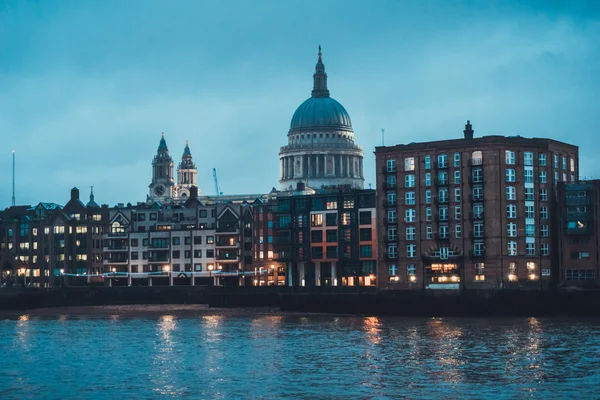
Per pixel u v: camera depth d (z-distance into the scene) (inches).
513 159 7780.5
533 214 7780.5
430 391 3727.9
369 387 3818.9
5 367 4480.8
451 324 6328.7
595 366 4279.0
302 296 7790.4
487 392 3698.3
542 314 6929.1
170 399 3641.7
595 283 7322.8
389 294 7357.3
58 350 5098.4
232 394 3715.6
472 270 7805.1
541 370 4178.2
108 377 4151.1
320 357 4658.0
